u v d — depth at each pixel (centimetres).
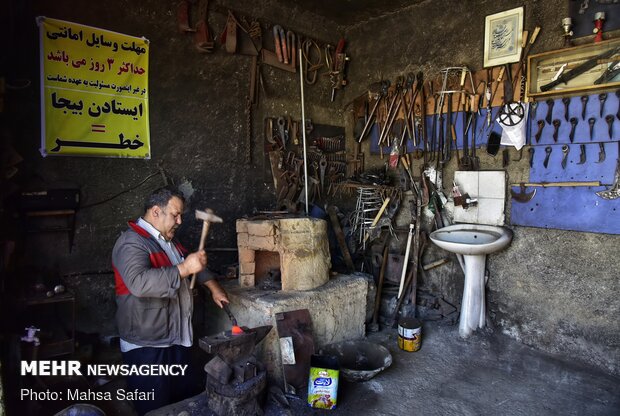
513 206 346
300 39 414
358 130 457
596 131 300
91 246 291
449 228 373
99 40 285
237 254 371
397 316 386
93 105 285
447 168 390
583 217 309
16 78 253
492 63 352
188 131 336
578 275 314
